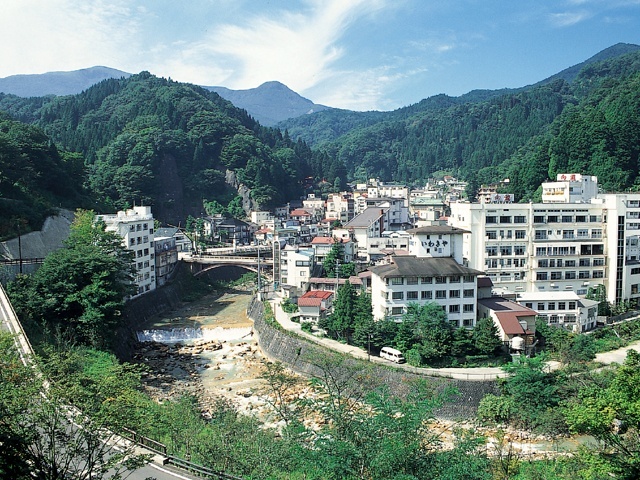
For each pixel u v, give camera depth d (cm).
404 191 17588
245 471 2933
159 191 16712
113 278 6812
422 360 5994
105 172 15662
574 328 7081
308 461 2416
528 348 6234
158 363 7069
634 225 8612
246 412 5344
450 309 6688
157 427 3559
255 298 9788
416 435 2370
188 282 11438
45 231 8894
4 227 8119
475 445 2448
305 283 9044
